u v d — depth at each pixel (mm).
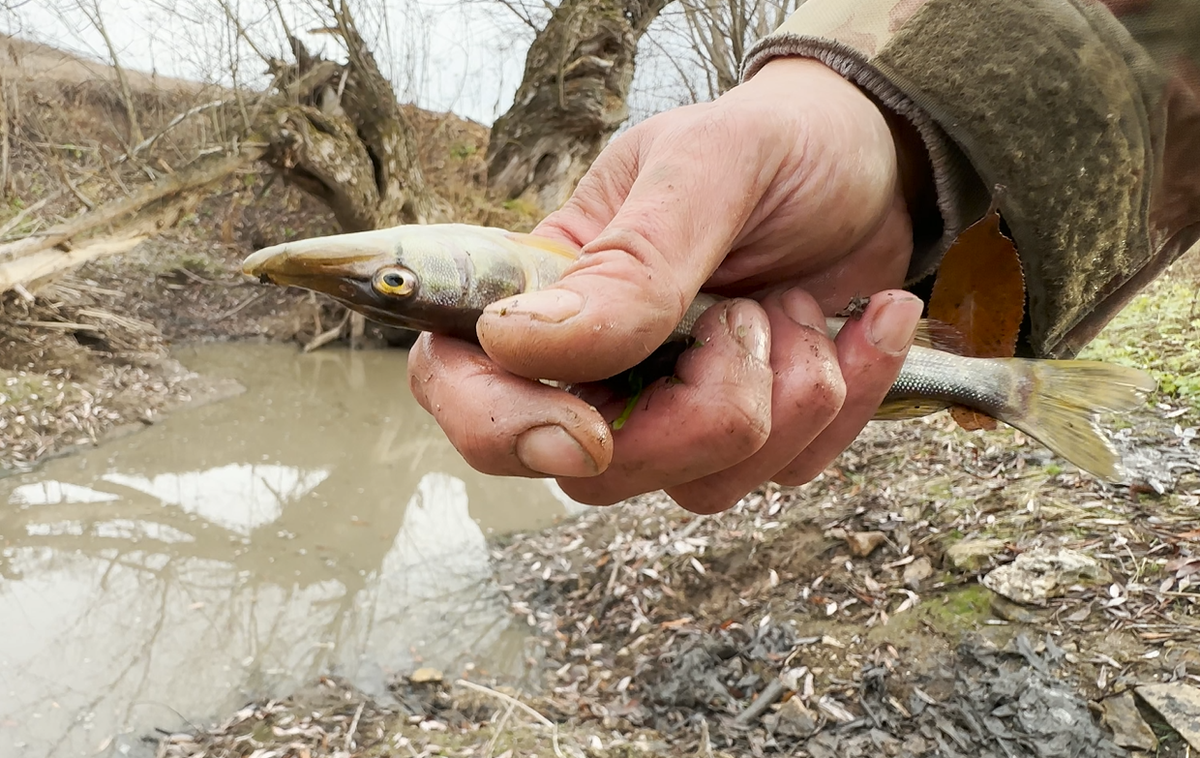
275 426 1093
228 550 766
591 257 155
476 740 489
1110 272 233
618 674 553
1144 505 502
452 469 974
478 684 561
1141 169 214
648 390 180
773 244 201
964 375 227
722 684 506
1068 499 528
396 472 961
